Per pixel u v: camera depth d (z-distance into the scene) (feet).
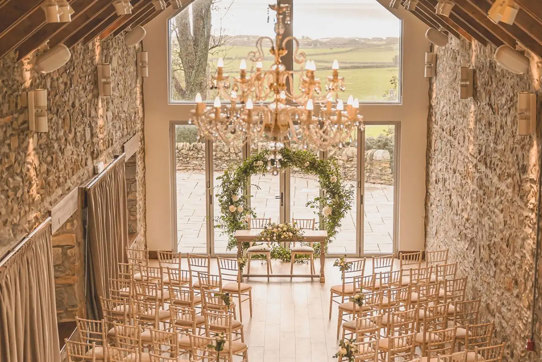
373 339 33.78
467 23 32.27
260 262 49.73
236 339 34.01
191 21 49.32
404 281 39.52
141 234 49.01
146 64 47.70
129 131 45.42
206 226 51.24
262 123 24.02
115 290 36.04
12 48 24.04
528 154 28.25
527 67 27.53
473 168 37.32
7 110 25.30
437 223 46.60
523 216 28.81
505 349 31.12
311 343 36.60
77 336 33.83
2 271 24.07
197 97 23.24
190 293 36.19
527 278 28.27
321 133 23.90
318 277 46.39
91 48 36.70
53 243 35.22
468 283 38.34
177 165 50.70
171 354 32.04
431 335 31.76
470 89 37.22
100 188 37.11
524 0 22.17
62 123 31.89
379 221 51.11
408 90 49.37
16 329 25.39
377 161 50.49
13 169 25.80
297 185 50.60
